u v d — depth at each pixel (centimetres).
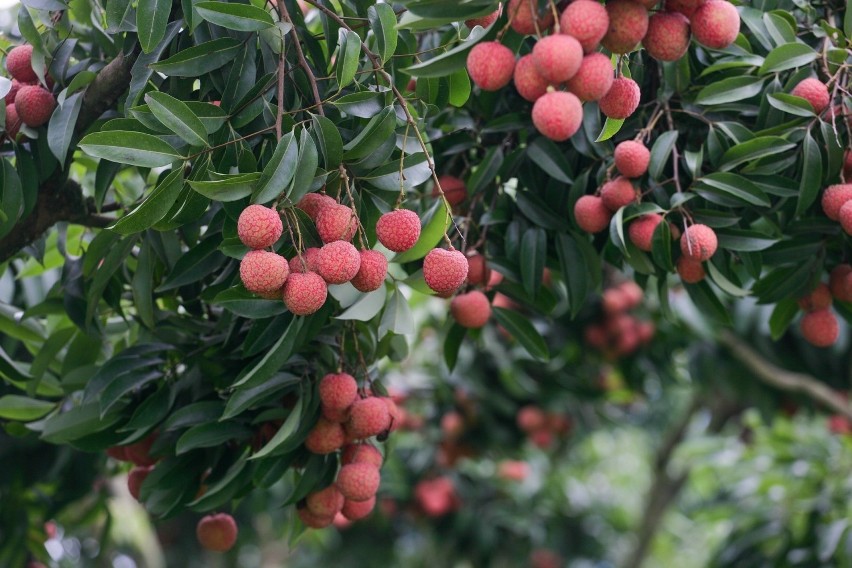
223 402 170
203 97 161
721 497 413
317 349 170
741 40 177
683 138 184
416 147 157
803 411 361
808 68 173
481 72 127
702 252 165
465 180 206
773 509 325
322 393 162
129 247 173
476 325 192
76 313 184
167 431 175
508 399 367
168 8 146
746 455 341
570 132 122
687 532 570
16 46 190
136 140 140
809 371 332
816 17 181
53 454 246
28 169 170
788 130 171
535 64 121
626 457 659
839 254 188
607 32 125
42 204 183
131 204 193
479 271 193
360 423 163
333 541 470
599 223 175
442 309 361
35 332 206
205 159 147
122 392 170
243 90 153
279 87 142
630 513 531
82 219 193
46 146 171
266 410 168
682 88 179
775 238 174
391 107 142
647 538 428
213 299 164
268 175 133
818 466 319
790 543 306
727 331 331
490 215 192
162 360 176
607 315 350
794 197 179
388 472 377
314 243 145
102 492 265
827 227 180
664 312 189
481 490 421
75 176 223
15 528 246
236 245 145
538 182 194
